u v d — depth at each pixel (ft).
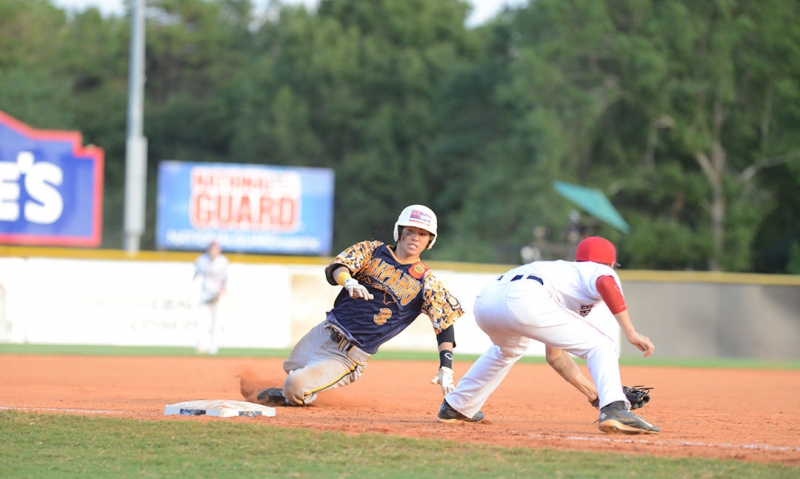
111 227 422.82
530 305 45.42
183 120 458.91
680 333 156.46
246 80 427.74
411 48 427.33
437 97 407.23
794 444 46.73
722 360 151.64
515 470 37.40
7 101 408.05
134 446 41.34
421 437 44.39
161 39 482.69
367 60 416.26
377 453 40.24
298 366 58.70
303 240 225.15
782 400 78.74
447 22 437.58
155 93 487.20
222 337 141.08
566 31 303.89
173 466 37.88
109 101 457.27
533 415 60.64
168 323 140.87
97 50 481.05
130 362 110.83
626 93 306.35
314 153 408.05
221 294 125.39
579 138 307.58
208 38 490.90
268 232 223.51
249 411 51.62
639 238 301.84
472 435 45.96
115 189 443.32
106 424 45.73
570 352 47.01
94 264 138.41
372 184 400.26
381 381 91.40
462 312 53.01
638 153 319.47
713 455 40.93
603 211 238.07
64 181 196.54
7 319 135.13
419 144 408.67
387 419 54.34
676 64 299.58
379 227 406.41
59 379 86.33
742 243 305.53
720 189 311.47
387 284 53.98
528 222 302.66
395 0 429.79
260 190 223.10
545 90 306.96
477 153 379.14
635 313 155.22
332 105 408.87
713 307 158.20
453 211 378.73
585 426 53.26
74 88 470.80
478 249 313.32
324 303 146.30
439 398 74.33
